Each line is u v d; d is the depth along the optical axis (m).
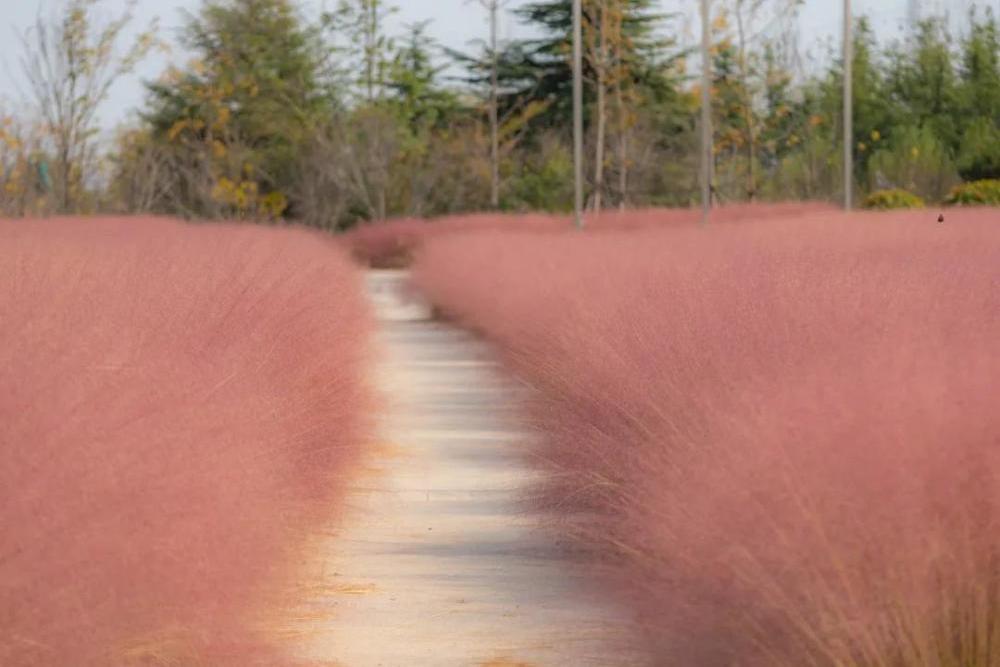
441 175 84.56
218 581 6.81
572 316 16.95
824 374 7.58
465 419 18.41
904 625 6.75
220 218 76.38
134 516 6.37
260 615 7.36
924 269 13.84
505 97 92.94
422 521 12.45
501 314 24.41
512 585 10.30
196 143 79.69
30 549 5.96
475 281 31.50
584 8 77.62
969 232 28.64
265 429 9.47
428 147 86.50
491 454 15.74
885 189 75.69
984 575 6.79
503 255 32.66
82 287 10.70
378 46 89.81
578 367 13.36
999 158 75.31
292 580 8.44
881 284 12.07
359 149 83.25
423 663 8.52
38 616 5.93
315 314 15.43
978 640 6.75
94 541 6.14
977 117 87.69
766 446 7.14
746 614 6.95
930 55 88.56
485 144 85.69
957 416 6.90
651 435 10.16
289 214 84.56
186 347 10.22
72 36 56.66
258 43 87.81
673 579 7.35
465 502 13.23
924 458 6.80
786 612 6.86
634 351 12.43
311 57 89.25
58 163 56.94
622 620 8.61
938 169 75.62
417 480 14.27
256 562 7.43
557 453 12.08
